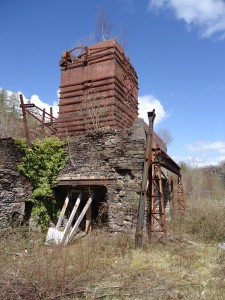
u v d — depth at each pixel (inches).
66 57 598.5
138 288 236.7
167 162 528.1
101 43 573.6
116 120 536.7
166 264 307.3
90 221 465.4
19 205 438.6
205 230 480.7
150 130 425.1
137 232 375.9
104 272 270.7
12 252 336.2
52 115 632.4
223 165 1918.1
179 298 219.8
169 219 601.9
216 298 216.7
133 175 434.6
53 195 473.1
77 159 475.5
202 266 307.9
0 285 223.9
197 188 1593.3
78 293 221.0
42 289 218.2
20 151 448.8
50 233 406.6
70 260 285.9
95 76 562.9
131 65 637.3
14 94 1612.9
